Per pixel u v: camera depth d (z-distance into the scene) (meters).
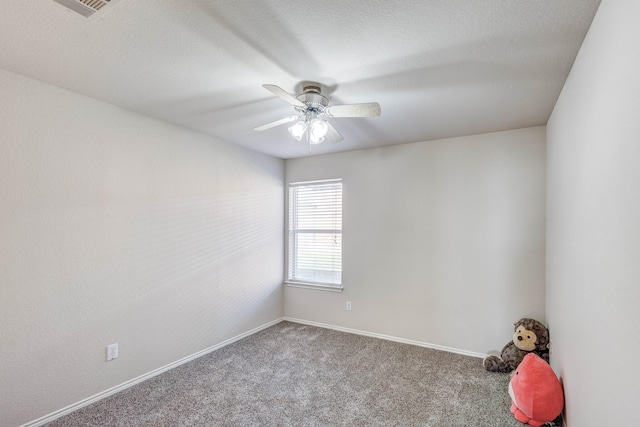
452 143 3.38
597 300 1.38
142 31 1.58
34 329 2.08
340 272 4.06
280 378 2.74
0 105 1.95
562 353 2.12
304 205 4.38
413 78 2.05
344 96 2.34
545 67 1.88
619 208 1.13
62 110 2.23
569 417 1.89
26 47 1.72
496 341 3.13
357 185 3.92
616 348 1.16
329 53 1.77
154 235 2.81
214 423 2.12
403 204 3.63
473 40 1.63
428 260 3.47
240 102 2.48
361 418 2.18
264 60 1.85
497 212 3.14
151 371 2.76
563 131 2.12
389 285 3.69
